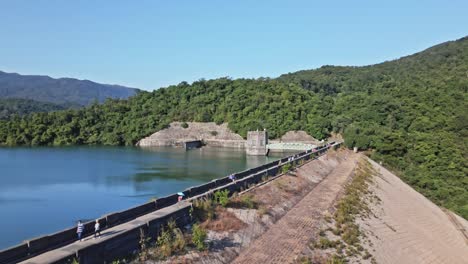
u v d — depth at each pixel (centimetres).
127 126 18500
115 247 2383
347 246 3481
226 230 3288
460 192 7688
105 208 6450
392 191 6694
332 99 18500
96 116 19225
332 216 4238
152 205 3250
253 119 17350
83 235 2458
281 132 15938
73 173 9794
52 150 15050
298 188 5419
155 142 17562
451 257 4472
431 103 12712
